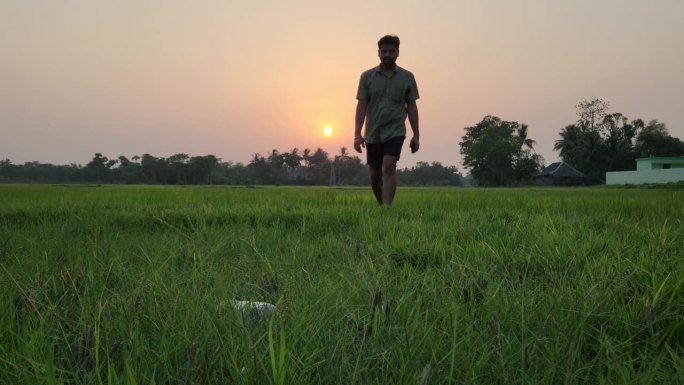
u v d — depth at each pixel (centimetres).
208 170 14112
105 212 483
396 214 489
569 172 8862
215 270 209
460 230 344
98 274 195
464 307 161
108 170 15225
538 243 272
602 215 471
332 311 151
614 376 118
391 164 661
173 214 462
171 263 228
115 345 120
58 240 290
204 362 113
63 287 176
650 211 513
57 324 142
